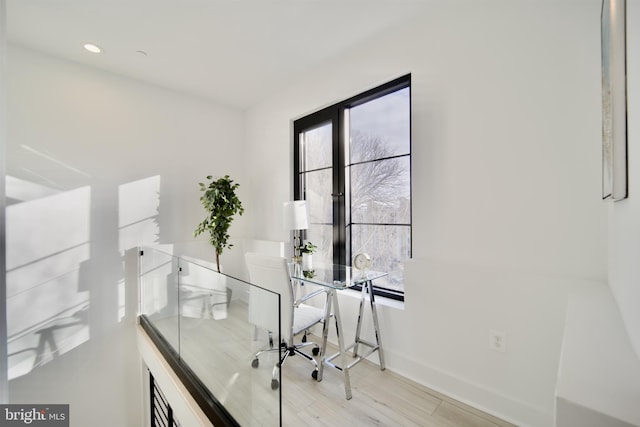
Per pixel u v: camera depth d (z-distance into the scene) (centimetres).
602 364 67
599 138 146
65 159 276
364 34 242
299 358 253
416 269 212
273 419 138
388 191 259
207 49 263
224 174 390
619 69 84
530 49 167
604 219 144
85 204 286
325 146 312
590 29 148
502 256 178
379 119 265
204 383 190
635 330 75
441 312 199
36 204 261
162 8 210
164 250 333
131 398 303
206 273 196
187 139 357
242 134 408
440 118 205
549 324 156
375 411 182
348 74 269
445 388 196
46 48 259
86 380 281
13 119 252
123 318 304
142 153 323
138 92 321
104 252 296
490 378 177
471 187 190
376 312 235
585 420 53
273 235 365
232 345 167
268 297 141
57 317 268
